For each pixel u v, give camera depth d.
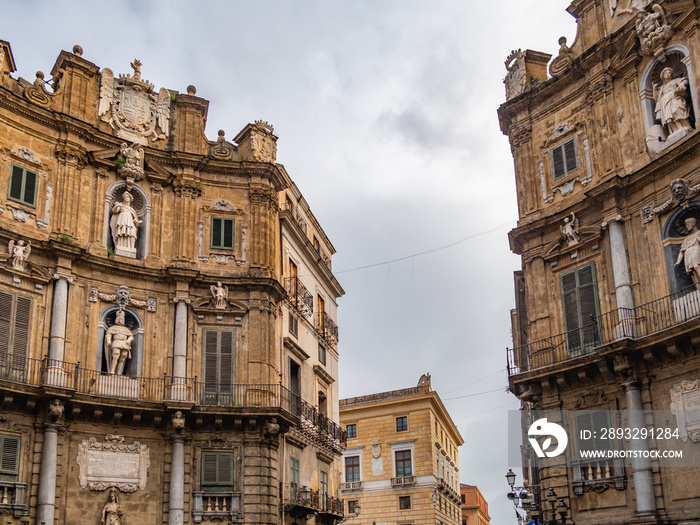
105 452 28.39
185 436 29.50
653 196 25.53
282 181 35.47
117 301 30.33
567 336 27.16
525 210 30.06
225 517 29.16
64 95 31.22
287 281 36.06
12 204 28.50
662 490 22.89
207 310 31.84
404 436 60.53
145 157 32.47
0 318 27.16
